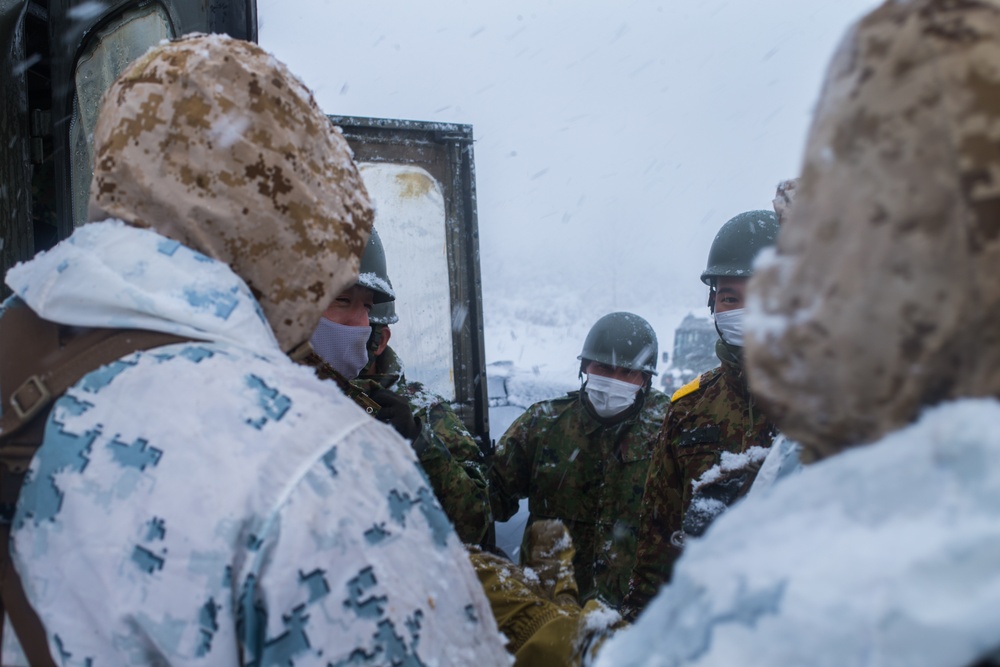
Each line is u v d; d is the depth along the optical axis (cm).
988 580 39
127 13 220
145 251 82
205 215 85
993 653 38
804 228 53
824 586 42
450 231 367
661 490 245
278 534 69
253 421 73
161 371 75
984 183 43
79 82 239
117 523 70
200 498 69
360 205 95
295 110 91
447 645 76
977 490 41
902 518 43
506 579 156
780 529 47
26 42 270
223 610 68
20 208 239
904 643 39
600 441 306
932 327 45
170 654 68
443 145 368
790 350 52
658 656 48
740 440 229
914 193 46
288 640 69
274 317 89
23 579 73
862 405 49
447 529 82
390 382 253
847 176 50
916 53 47
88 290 79
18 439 76
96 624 69
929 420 45
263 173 87
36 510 73
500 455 324
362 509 74
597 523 301
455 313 366
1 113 234
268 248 87
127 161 86
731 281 239
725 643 44
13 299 88
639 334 302
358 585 71
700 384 247
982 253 43
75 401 75
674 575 53
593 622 144
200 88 86
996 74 45
